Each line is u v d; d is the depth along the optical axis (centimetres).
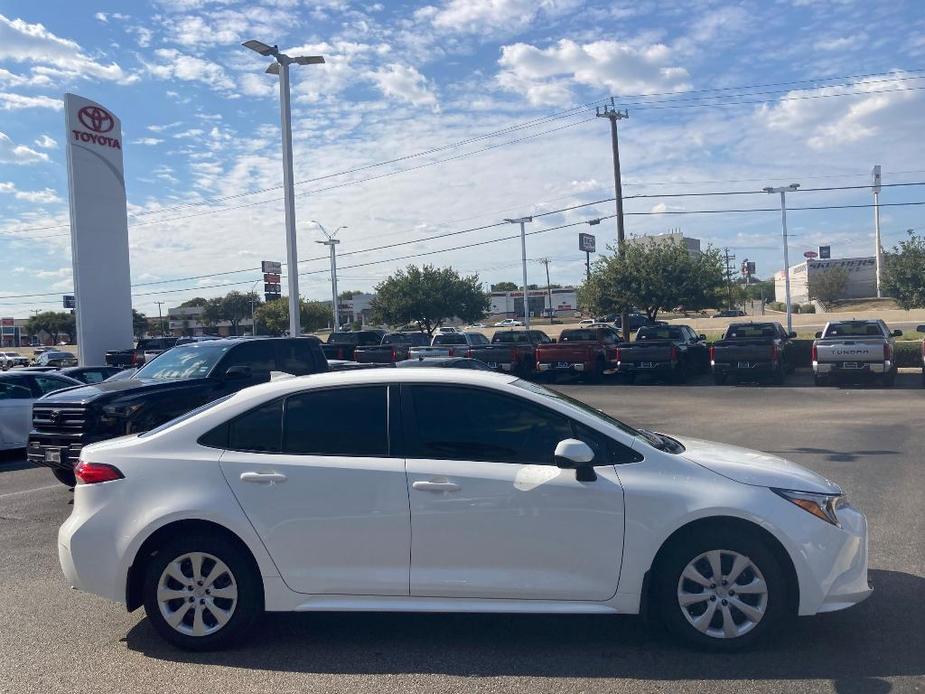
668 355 2469
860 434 1317
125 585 486
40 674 457
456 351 2703
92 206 2948
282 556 475
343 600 474
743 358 2334
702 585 465
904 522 744
